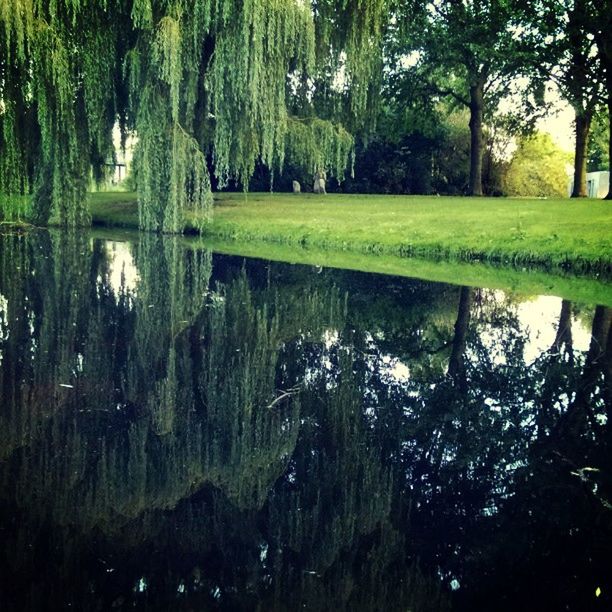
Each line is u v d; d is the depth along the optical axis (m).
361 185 40.41
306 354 6.15
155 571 2.48
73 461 3.46
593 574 2.54
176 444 3.80
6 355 5.59
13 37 12.83
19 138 14.57
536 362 5.89
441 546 2.75
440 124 38.69
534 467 3.56
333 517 3.00
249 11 15.04
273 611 2.24
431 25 28.94
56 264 11.94
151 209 17.41
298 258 14.59
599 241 13.37
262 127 16.84
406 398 4.83
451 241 15.25
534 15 27.55
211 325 7.36
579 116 30.02
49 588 2.32
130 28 15.73
